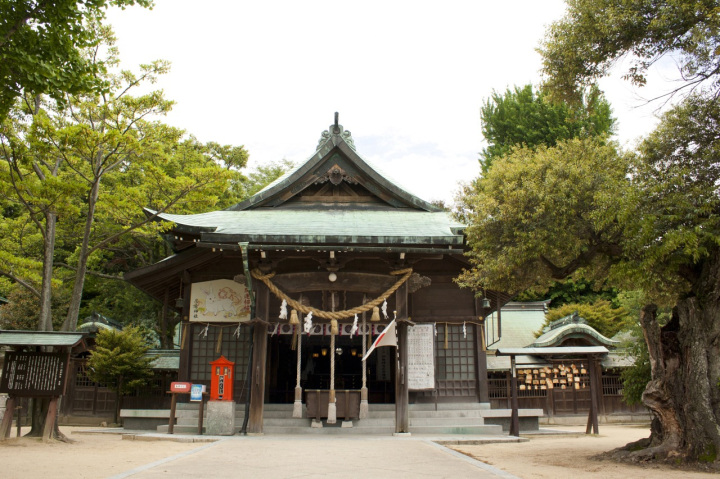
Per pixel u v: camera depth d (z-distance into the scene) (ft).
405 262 48.55
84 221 84.69
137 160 49.32
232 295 54.24
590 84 34.60
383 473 25.14
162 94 46.93
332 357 46.65
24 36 28.07
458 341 54.34
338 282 47.93
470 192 40.40
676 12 28.81
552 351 50.49
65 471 25.34
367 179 61.11
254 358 46.29
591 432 53.83
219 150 102.06
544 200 31.94
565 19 33.63
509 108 126.00
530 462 30.17
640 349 55.93
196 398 45.32
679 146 31.99
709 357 28.91
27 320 80.43
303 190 61.98
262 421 45.21
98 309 102.83
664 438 29.76
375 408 51.96
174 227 48.16
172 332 103.45
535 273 36.32
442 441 40.88
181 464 27.55
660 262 29.37
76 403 71.26
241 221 53.98
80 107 45.83
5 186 40.88
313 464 27.86
